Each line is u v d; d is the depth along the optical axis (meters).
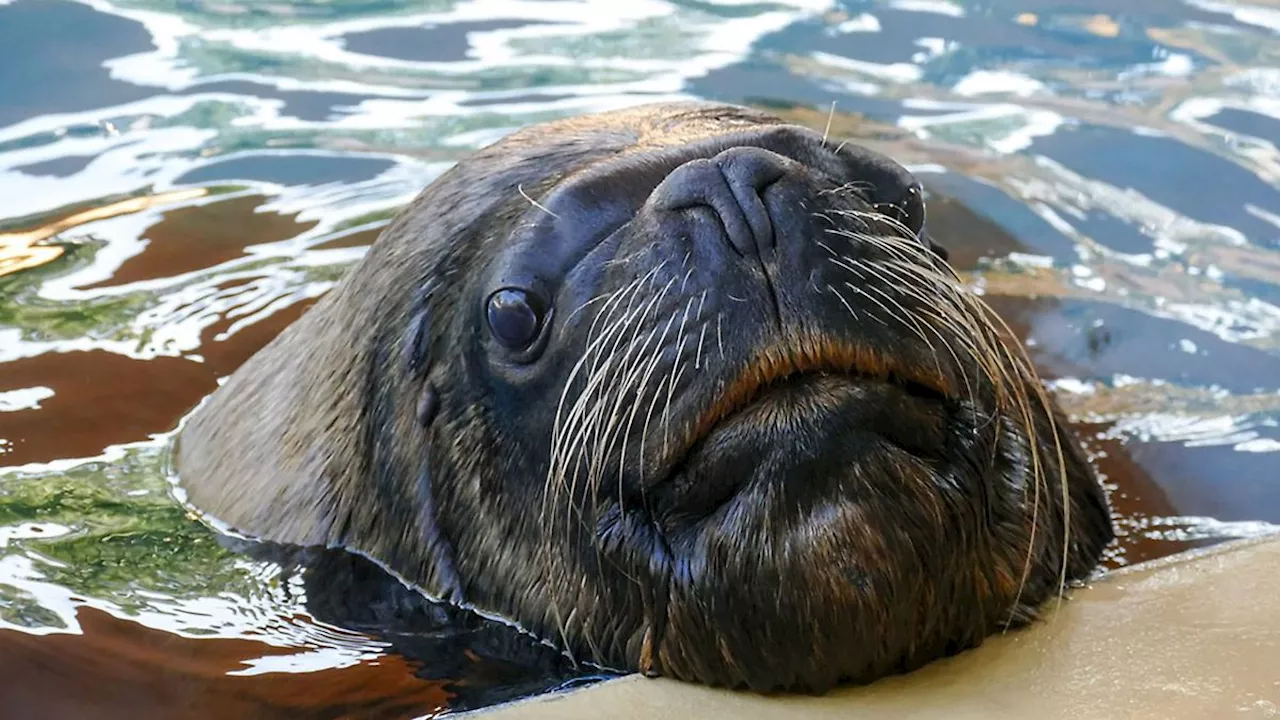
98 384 6.56
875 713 4.30
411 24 11.23
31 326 7.10
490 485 4.73
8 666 4.74
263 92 10.03
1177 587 4.96
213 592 5.21
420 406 4.88
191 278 7.58
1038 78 10.30
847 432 3.91
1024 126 9.55
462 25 11.23
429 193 5.09
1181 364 6.82
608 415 4.13
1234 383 6.66
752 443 3.93
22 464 5.99
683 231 3.98
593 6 11.64
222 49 10.71
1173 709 4.29
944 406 4.12
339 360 5.28
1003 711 4.29
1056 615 4.78
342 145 9.27
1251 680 4.42
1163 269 7.80
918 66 10.52
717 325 3.91
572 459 4.35
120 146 9.24
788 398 3.91
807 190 3.99
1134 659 4.54
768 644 4.22
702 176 4.01
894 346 3.94
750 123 4.91
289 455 5.46
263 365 5.87
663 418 4.01
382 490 5.09
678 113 5.01
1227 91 9.99
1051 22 11.25
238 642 4.93
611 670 4.63
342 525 5.24
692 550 4.19
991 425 4.34
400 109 9.80
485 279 4.58
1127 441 6.12
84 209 8.45
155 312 7.20
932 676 4.46
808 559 3.99
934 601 4.26
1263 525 5.52
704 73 10.36
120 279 7.59
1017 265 7.76
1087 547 5.16
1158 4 11.51
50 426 6.23
